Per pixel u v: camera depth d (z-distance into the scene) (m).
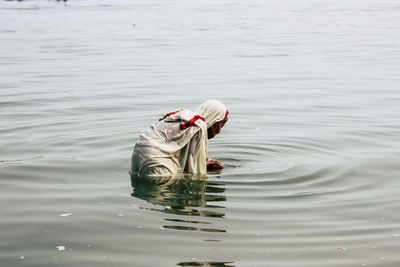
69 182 5.75
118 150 6.97
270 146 7.17
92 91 11.30
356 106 9.73
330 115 9.02
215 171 6.06
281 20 31.30
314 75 13.23
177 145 5.81
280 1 53.19
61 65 15.16
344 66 14.62
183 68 14.48
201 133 5.77
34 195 5.36
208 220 4.67
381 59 15.77
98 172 6.09
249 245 4.18
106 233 4.42
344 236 4.36
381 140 7.45
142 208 4.96
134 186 5.59
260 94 10.94
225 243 4.21
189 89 11.48
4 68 14.59
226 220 4.68
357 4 45.69
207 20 32.00
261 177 5.88
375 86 11.70
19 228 4.54
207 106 5.98
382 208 5.00
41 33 25.22
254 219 4.70
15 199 5.24
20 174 6.02
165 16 36.00
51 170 6.16
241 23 29.48
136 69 14.37
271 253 4.05
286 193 5.39
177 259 3.95
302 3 49.06
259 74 13.44
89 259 3.97
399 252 4.08
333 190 5.50
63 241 4.28
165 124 5.89
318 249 4.12
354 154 6.79
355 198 5.26
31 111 9.38
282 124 8.42
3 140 7.46
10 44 20.55
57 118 8.82
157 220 4.67
